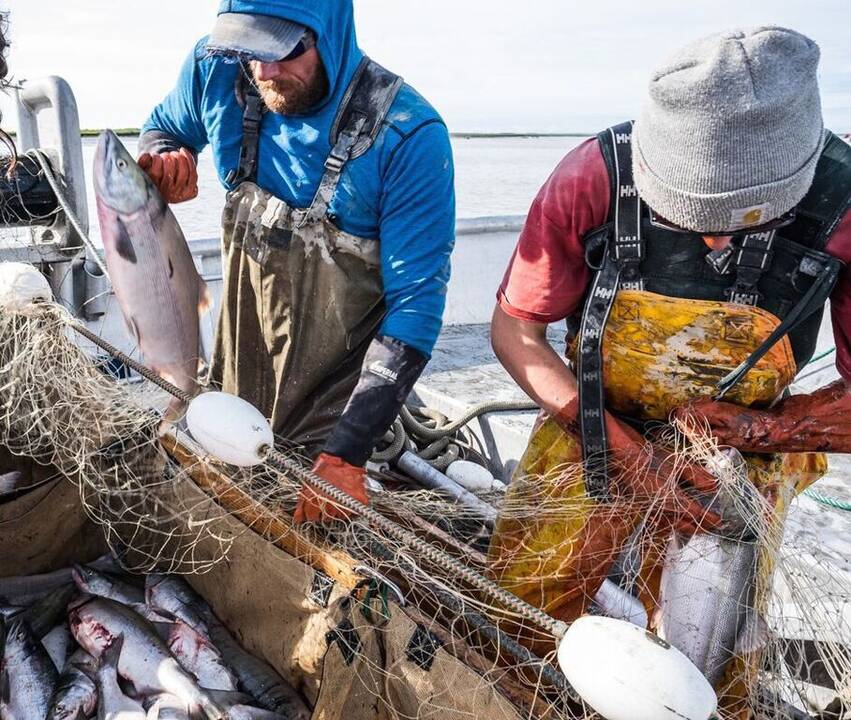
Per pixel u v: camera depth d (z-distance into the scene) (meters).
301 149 2.41
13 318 2.24
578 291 1.98
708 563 1.81
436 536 2.36
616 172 1.78
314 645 1.94
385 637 1.78
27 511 2.50
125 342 3.29
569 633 1.46
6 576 2.58
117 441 2.48
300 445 2.60
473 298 5.28
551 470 2.15
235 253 2.56
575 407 1.98
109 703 2.23
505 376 4.17
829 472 3.11
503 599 1.62
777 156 1.50
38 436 2.48
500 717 1.59
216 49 2.15
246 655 2.21
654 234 1.82
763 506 1.83
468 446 3.47
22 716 2.23
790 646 2.12
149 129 2.78
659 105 1.56
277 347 2.58
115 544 2.66
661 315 1.86
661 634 1.86
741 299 1.84
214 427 1.91
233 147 2.57
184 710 2.10
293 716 2.02
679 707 1.33
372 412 2.15
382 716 1.80
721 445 1.86
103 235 2.19
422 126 2.30
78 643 2.40
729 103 1.47
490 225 5.22
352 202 2.38
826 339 4.12
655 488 1.88
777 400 1.97
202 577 2.39
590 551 2.02
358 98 2.32
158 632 2.36
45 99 3.08
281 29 2.15
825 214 1.71
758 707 1.82
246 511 2.19
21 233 3.16
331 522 2.09
